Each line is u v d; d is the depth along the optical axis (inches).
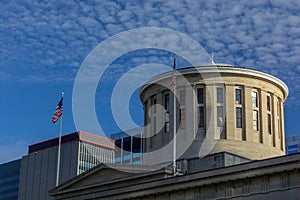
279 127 3041.3
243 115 2883.9
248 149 2807.6
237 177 2087.8
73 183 2755.9
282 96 3112.7
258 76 2947.8
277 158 2004.2
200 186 2187.5
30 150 7150.6
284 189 1971.0
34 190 6766.7
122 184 2559.1
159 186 2316.7
